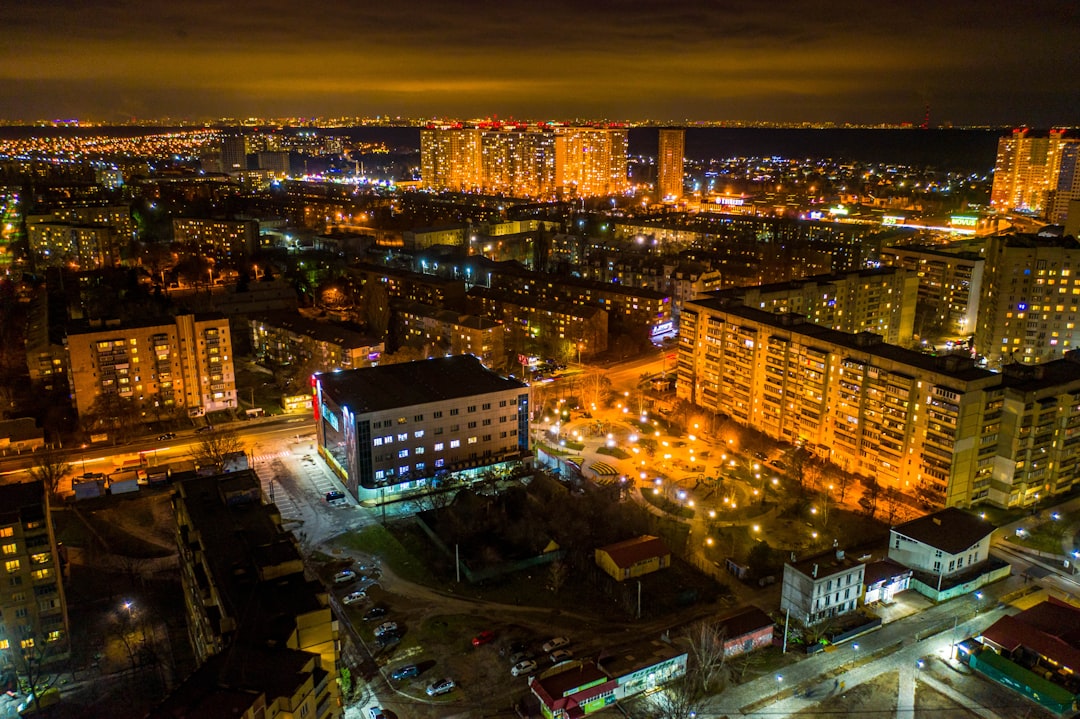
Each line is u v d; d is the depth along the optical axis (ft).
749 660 434.30
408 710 395.34
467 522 552.00
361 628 461.37
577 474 648.38
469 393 652.89
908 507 593.42
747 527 576.61
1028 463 591.78
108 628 474.49
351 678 418.51
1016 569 522.06
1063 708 391.04
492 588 504.02
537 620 469.98
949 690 410.31
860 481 643.45
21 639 442.50
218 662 328.70
